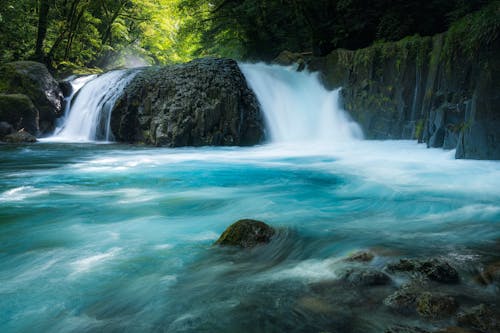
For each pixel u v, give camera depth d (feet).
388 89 50.60
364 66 53.42
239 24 89.81
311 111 58.23
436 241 14.89
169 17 117.19
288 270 12.60
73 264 13.57
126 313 10.32
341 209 20.79
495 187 24.48
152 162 37.11
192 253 14.47
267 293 10.91
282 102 56.59
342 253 13.99
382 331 8.71
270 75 57.98
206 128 47.73
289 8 79.25
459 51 38.81
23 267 13.39
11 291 11.62
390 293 10.43
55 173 31.14
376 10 63.87
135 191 25.46
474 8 48.08
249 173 32.04
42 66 62.75
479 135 32.04
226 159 39.34
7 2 68.95
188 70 50.83
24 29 73.46
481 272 11.41
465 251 13.61
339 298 10.36
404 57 48.52
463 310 9.32
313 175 30.89
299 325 9.20
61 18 86.48
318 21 70.90
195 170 33.32
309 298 10.45
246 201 22.77
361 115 53.16
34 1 75.25
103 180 28.84
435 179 27.22
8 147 46.70
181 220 19.13
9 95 55.11
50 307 10.69
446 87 40.75
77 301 11.02
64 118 63.98
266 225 15.46
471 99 34.14
